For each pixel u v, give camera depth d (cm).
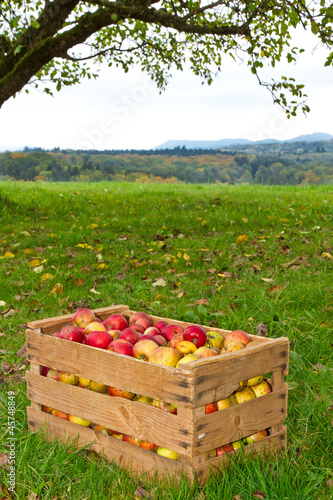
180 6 943
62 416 273
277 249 686
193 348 255
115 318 294
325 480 235
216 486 220
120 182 2162
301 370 339
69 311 472
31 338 283
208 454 234
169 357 239
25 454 250
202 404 219
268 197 1243
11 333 420
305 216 929
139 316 311
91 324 280
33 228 850
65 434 267
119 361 242
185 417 217
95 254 671
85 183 2084
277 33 973
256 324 414
